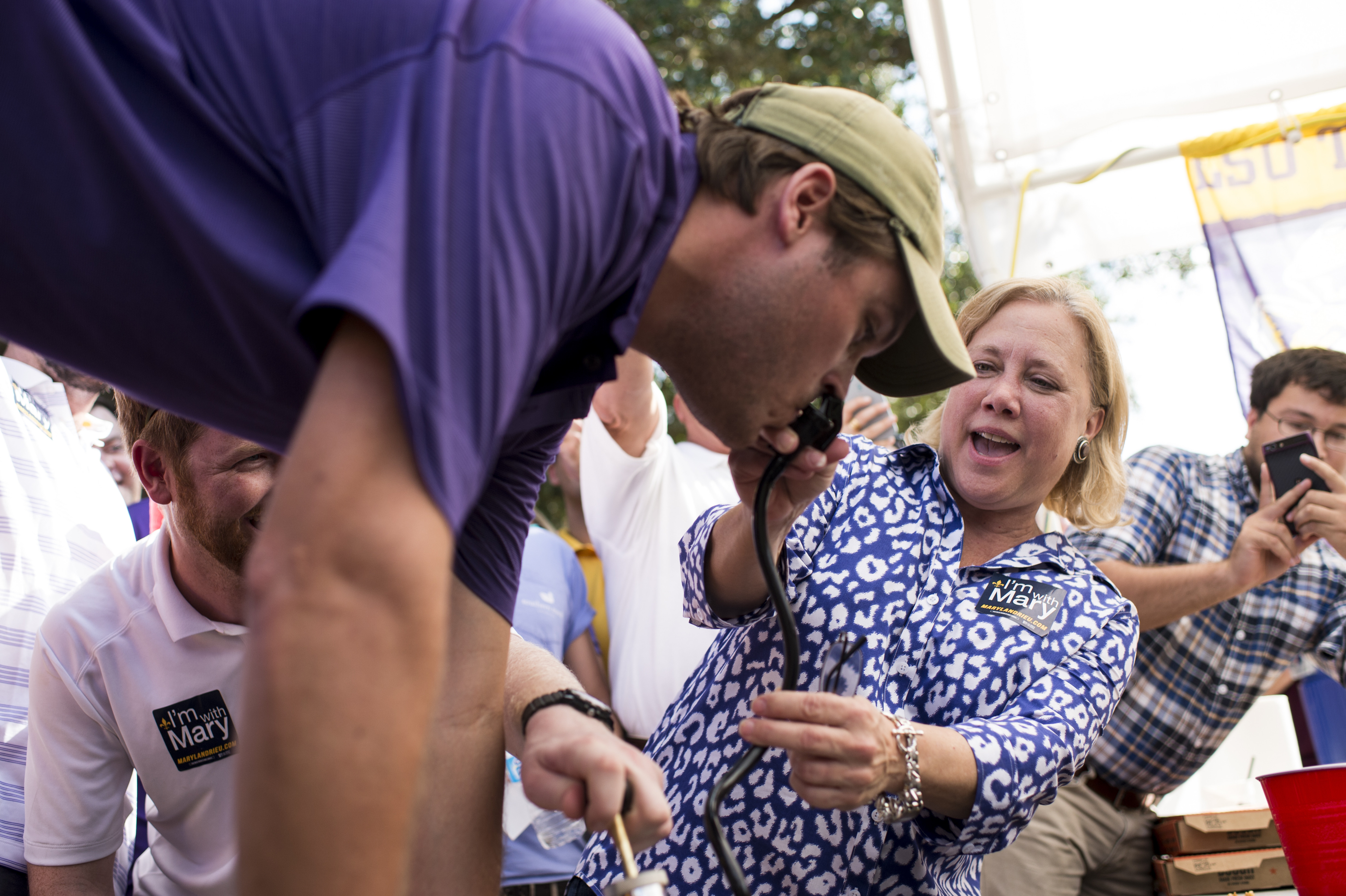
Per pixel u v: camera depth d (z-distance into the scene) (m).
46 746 1.72
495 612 1.27
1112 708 1.52
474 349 0.73
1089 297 1.86
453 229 0.74
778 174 0.98
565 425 1.30
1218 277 2.84
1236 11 2.76
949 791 1.26
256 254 0.83
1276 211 2.81
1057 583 1.58
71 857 1.73
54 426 2.18
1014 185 2.96
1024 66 2.88
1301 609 2.59
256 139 0.83
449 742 1.21
